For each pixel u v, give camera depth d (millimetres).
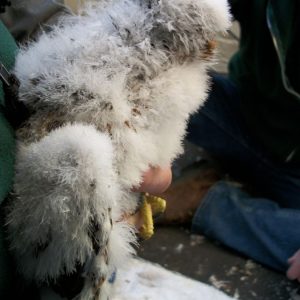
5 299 565
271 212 1310
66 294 554
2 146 519
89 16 625
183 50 576
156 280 975
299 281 1198
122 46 566
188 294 963
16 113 558
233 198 1371
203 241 1388
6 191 507
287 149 1392
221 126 1517
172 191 1430
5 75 556
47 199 496
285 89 1285
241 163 1548
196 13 562
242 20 1390
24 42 751
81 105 538
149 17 573
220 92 1509
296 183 1433
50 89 542
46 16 792
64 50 566
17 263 565
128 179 564
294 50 1269
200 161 1618
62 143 497
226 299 970
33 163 502
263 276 1268
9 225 532
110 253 541
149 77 564
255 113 1432
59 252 524
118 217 566
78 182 488
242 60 1458
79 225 504
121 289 920
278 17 1240
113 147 532
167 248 1353
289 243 1261
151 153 581
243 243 1331
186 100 583
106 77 550
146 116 565
